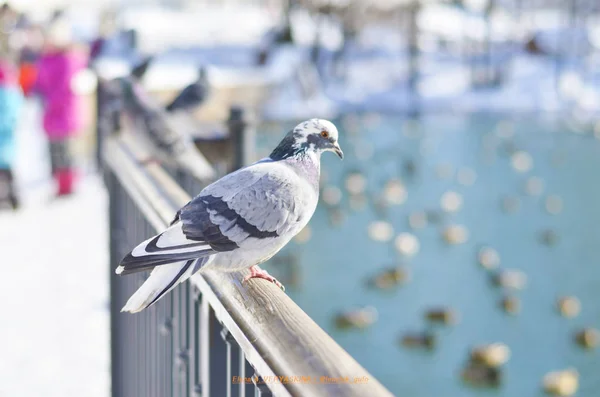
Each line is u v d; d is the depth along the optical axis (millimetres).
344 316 7605
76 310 6027
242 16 35688
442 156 15531
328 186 12758
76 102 9883
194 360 2711
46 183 10922
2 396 4547
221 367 2357
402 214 11344
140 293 2084
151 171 3484
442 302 8219
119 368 4340
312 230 10422
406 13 29922
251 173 2367
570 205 12039
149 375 3557
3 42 15742
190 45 28016
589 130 18703
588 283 8859
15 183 9281
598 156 15688
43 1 27547
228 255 2248
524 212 11625
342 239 10094
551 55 26703
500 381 6551
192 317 2697
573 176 13984
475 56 25922
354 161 14828
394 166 14484
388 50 27844
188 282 2857
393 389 6434
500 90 23672
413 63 24281
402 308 8031
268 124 19219
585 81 24625
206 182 5020
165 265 2146
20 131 14109
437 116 20750
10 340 5422
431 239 10250
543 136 17906
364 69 25328
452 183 13305
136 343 3836
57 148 9836
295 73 21625
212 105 13648
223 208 2258
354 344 7242
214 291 2156
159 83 16531
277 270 8812
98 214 9211
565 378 6508
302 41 28766
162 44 28141
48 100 9812
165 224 2688
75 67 9805
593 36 29188
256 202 2291
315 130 2512
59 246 7816
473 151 16047
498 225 10945
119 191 4402
